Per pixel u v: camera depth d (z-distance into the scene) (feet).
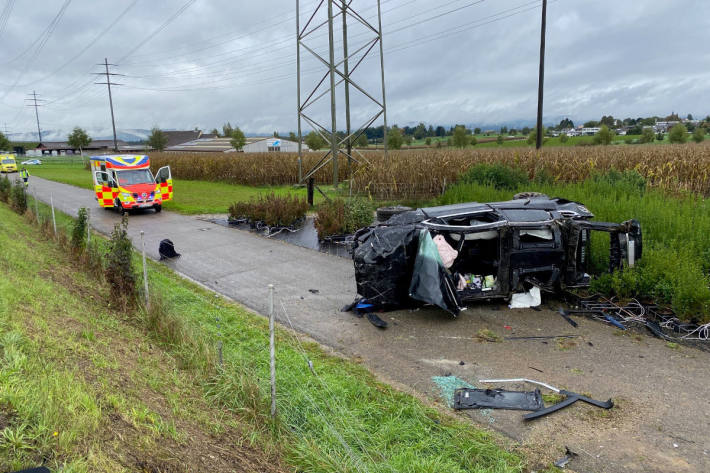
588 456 14.34
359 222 47.37
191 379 16.62
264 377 17.70
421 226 26.14
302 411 15.80
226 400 15.47
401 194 69.10
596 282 27.04
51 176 139.95
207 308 26.76
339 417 15.49
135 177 65.72
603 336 22.86
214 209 67.15
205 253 42.29
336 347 22.36
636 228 25.84
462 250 28.14
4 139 326.24
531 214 26.40
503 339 22.80
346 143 83.82
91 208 72.02
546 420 16.21
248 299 29.53
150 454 10.71
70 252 33.58
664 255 27.17
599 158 77.25
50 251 34.14
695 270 25.14
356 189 72.38
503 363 20.40
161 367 17.03
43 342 14.73
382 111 72.13
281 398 16.11
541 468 13.85
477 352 21.53
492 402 17.22
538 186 54.13
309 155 124.47
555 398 17.47
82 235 33.78
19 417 10.10
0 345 13.51
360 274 26.20
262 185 101.81
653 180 62.34
